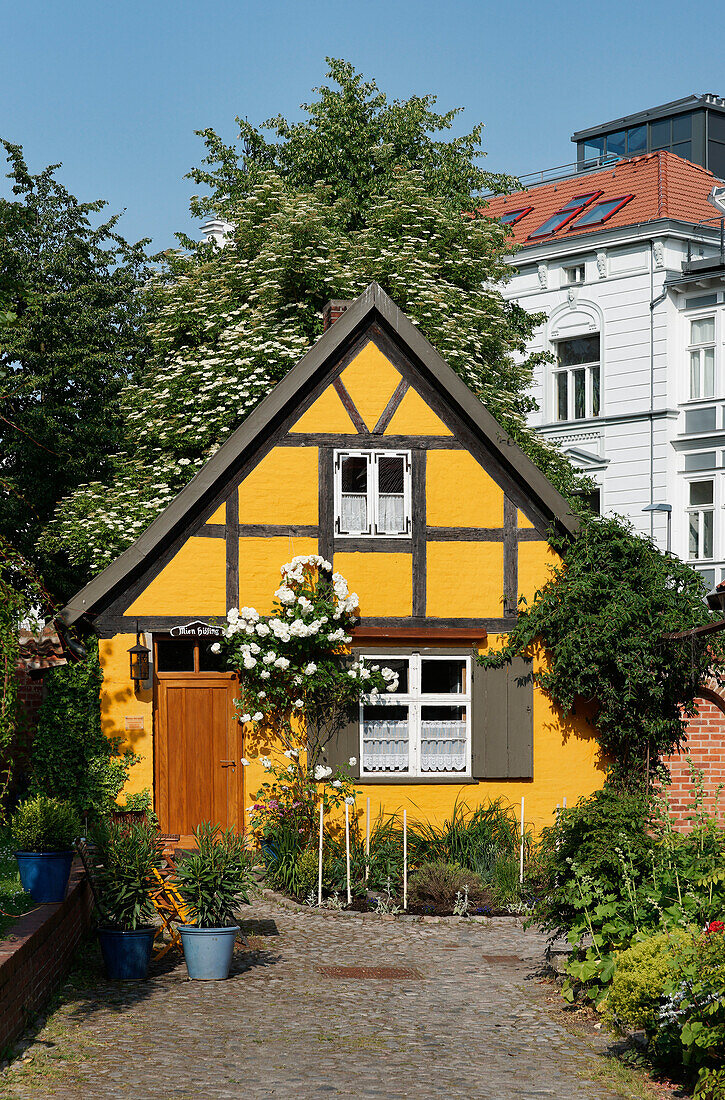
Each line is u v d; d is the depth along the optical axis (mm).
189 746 16078
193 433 20703
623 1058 8602
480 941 12695
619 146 43875
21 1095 7562
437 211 23625
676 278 33750
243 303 22344
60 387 25141
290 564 16109
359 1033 9203
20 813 10977
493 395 23000
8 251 24797
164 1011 9695
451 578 16656
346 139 28094
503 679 16562
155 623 15891
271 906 14234
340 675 15938
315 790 16016
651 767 16594
